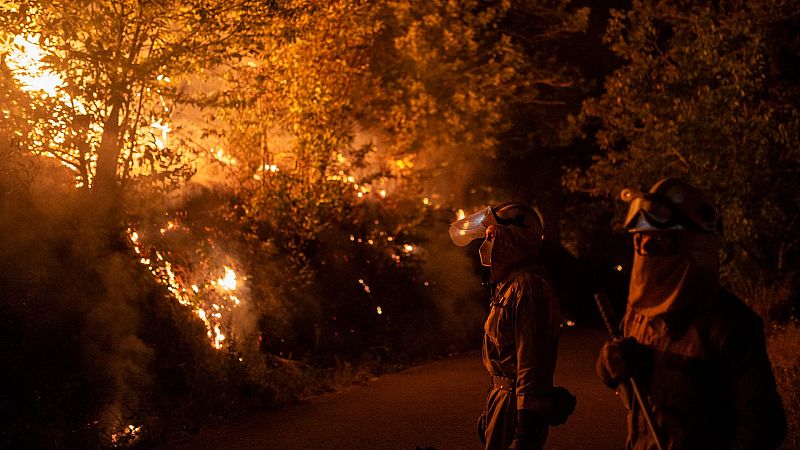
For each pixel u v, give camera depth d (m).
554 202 23.33
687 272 3.23
